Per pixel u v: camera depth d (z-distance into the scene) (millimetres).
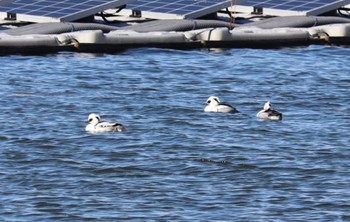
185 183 48969
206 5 86688
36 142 54969
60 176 49812
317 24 86750
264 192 47781
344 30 85062
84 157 52594
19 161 51906
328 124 59094
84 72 73062
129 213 45375
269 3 88938
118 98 65125
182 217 44938
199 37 82438
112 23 86938
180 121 59500
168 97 65688
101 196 47281
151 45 81312
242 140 55625
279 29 84500
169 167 51188
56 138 55688
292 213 45406
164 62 77062
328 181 49250
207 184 48844
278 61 78250
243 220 44625
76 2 86062
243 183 48969
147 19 86938
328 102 64875
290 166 51281
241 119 60062
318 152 53531
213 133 57000
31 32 81500
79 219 44812
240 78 72062
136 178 49656
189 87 68875
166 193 47656
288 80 71438
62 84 69125
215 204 46375
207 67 75562
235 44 82938
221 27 84562
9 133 56594
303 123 59219
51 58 77688
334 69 75750
